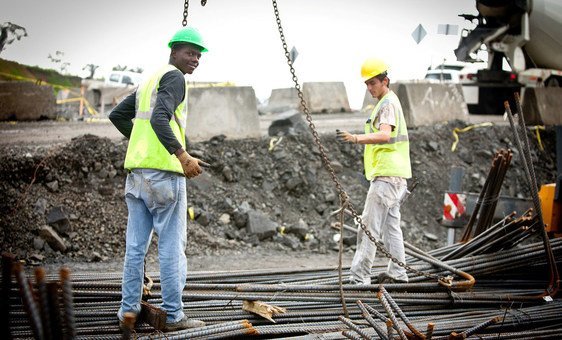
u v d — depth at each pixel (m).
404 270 7.82
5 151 11.56
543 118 18.45
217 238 11.57
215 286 6.81
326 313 6.62
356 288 7.29
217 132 13.84
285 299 6.77
